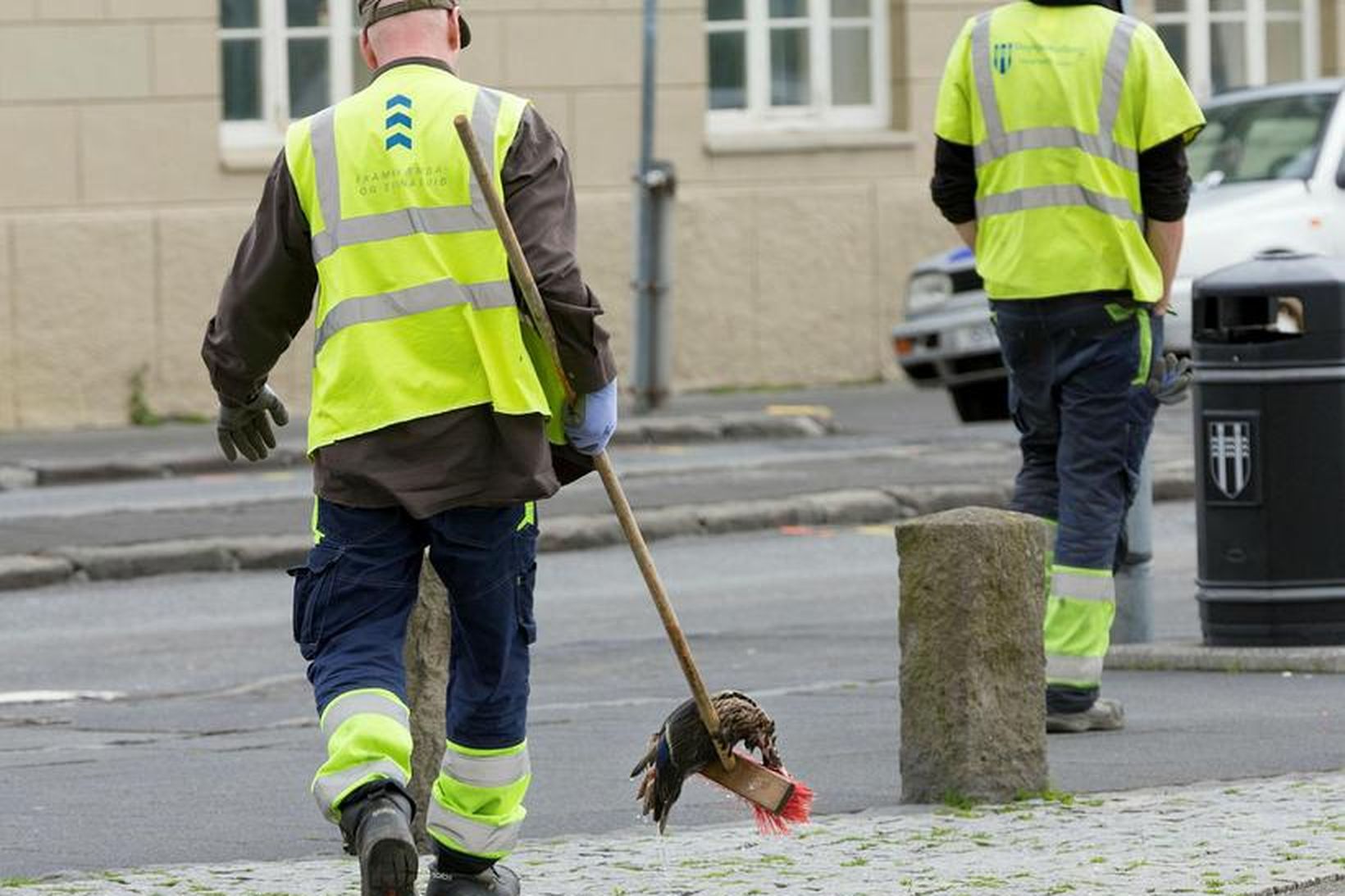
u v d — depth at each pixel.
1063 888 14.33
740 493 37.91
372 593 13.06
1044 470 20.95
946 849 15.58
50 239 49.56
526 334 13.12
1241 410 23.48
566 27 53.22
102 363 49.97
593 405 13.14
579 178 53.38
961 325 45.34
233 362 13.55
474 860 13.68
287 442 45.09
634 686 24.33
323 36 52.47
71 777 19.86
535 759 19.95
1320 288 23.22
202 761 20.64
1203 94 59.19
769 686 23.92
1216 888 14.27
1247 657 23.39
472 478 12.98
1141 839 15.72
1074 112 20.30
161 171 50.47
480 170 12.65
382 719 12.60
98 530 35.28
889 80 56.44
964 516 17.33
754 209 54.44
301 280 13.48
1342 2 59.47
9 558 33.12
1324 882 14.57
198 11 50.53
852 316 55.12
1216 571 23.80
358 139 13.17
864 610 29.64
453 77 13.41
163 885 15.04
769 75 56.00
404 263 13.01
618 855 15.68
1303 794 17.22
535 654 26.58
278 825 17.58
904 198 55.41
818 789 18.08
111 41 50.00
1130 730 20.36
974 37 20.86
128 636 29.27
